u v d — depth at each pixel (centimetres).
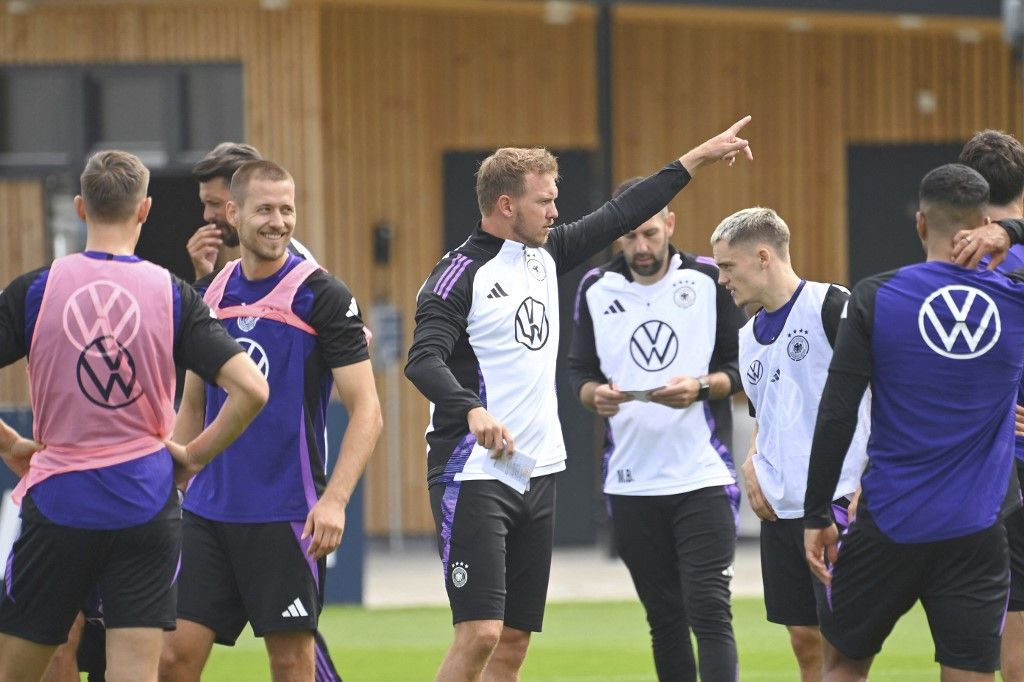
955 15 3978
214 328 1468
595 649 2730
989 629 1471
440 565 3972
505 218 1736
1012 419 1494
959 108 4634
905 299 1466
